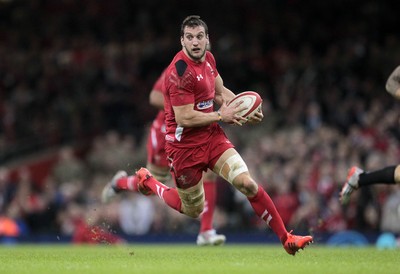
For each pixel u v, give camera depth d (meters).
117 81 87.50
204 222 40.59
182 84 29.25
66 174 73.12
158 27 94.44
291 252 29.02
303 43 88.69
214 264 27.03
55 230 64.81
